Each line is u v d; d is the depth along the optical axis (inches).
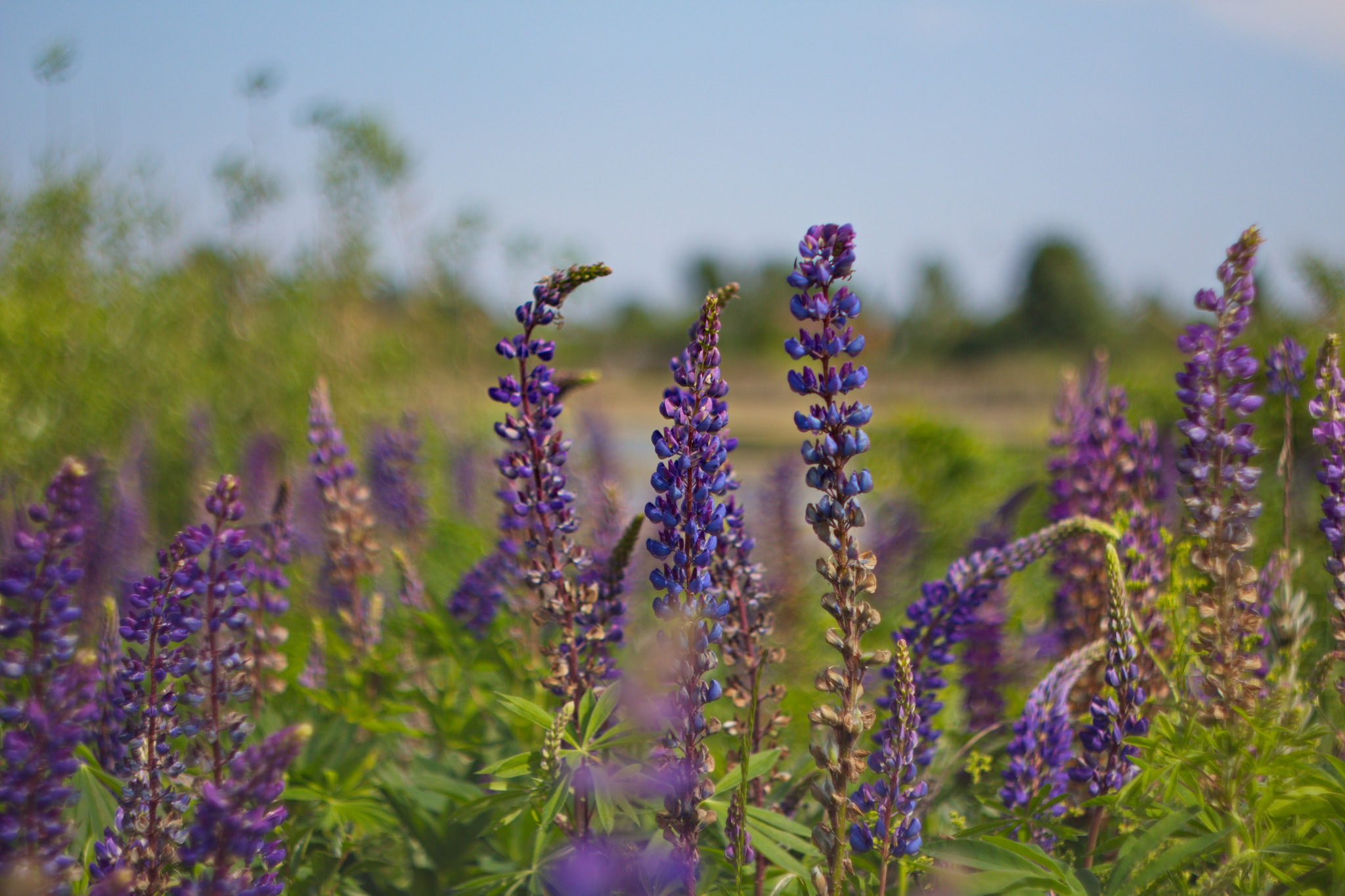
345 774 137.4
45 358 332.5
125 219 377.7
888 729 89.7
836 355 85.3
